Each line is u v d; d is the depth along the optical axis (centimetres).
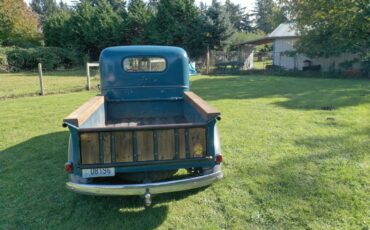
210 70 2030
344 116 639
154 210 296
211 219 278
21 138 535
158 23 2542
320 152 431
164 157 262
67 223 278
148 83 451
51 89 1182
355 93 974
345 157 409
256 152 439
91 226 273
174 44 2488
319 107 744
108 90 446
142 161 259
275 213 283
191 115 376
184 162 266
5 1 3017
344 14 1419
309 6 1582
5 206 307
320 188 326
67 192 335
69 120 246
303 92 1022
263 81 1428
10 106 837
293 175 360
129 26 2711
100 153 254
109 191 259
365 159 400
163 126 257
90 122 319
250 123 597
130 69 446
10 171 393
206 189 332
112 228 269
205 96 956
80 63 2816
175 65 451
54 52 2628
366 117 627
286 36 2102
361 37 1530
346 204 294
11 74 2081
